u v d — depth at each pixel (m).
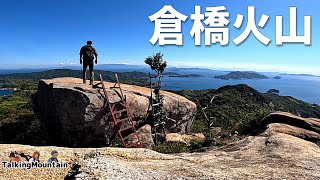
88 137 17.70
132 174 8.80
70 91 17.20
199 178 8.78
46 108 19.94
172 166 10.06
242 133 21.19
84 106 17.12
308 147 13.33
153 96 21.22
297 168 10.20
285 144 13.25
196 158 11.43
